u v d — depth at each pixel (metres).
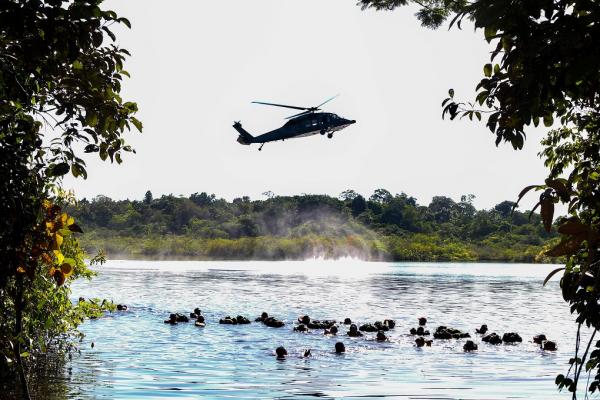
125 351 34.59
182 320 49.09
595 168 11.98
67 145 13.09
